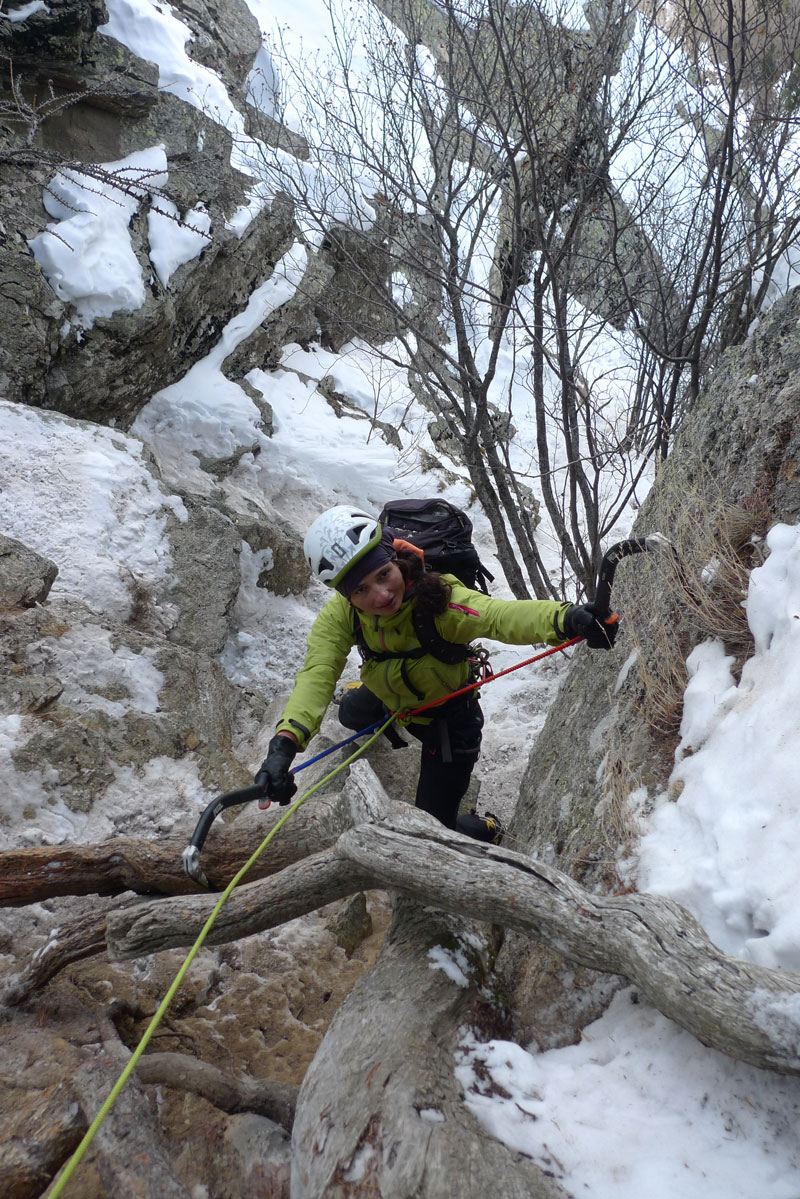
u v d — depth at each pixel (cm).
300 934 323
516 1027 210
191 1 862
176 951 303
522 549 612
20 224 607
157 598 527
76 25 639
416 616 254
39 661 407
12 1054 229
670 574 273
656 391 596
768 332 318
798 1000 156
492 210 702
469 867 199
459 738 295
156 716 410
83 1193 193
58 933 259
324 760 420
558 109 551
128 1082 209
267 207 782
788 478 262
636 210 586
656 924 177
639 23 550
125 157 709
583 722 328
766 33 481
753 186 532
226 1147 212
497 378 909
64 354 635
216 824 275
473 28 564
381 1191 159
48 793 353
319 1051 195
